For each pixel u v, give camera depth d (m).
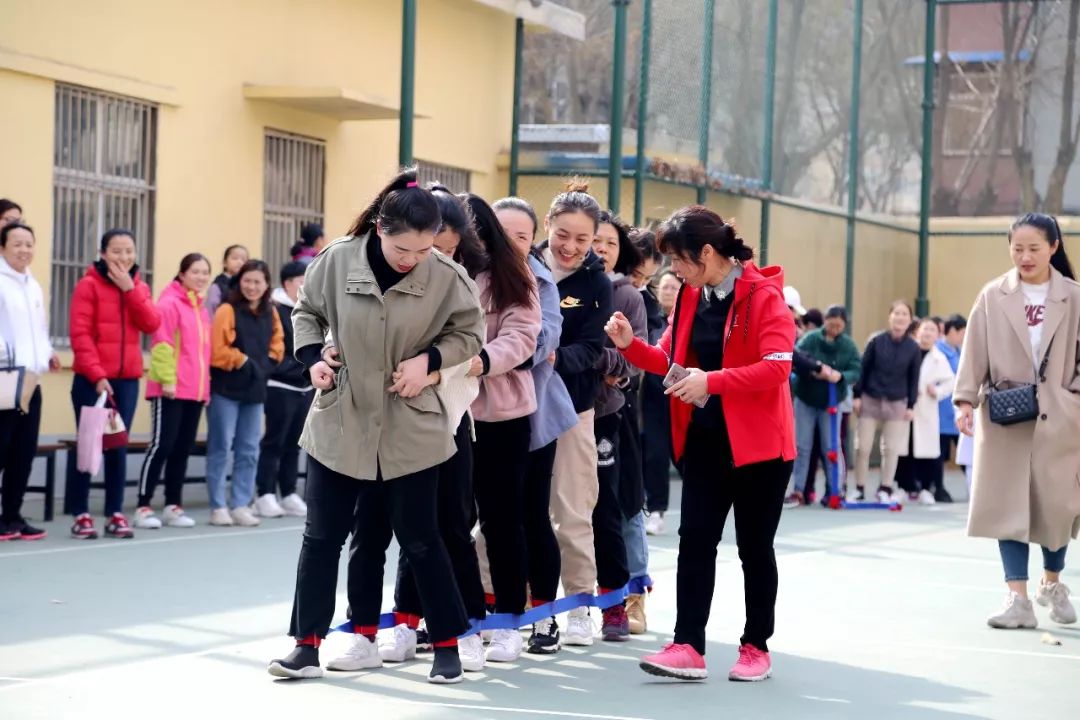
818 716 7.16
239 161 18.62
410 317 7.26
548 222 8.77
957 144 31.38
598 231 9.44
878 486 21.42
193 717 6.74
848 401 20.03
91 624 9.09
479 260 7.81
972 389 10.08
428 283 7.31
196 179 17.95
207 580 10.97
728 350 7.70
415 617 8.19
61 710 6.83
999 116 31.08
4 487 12.86
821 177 24.23
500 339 7.79
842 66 24.83
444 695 7.34
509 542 8.22
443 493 7.79
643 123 20.31
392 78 21.31
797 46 23.44
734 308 7.69
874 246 26.47
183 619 9.35
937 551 14.12
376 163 21.11
